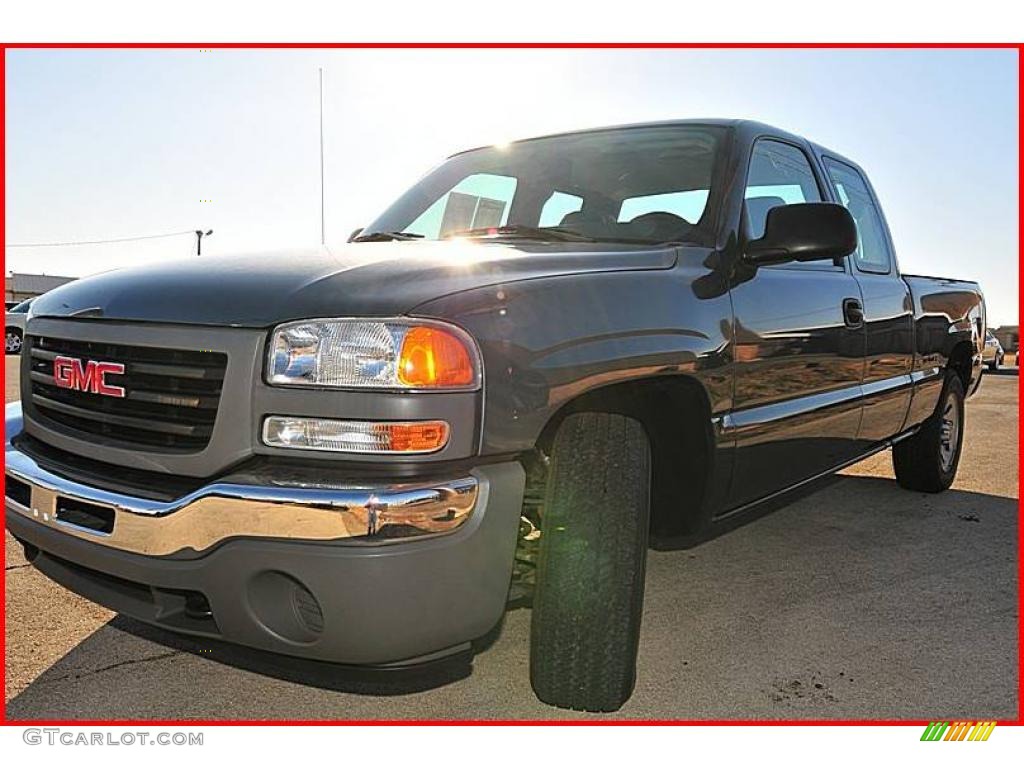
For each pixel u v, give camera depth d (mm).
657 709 2549
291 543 1936
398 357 1976
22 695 2580
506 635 3072
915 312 4594
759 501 3318
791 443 3305
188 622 2131
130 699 2580
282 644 2016
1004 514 4902
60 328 2434
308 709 2543
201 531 2021
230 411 2043
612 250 2734
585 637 2268
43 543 2326
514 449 2090
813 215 2947
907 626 3215
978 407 11398
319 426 1979
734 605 3404
